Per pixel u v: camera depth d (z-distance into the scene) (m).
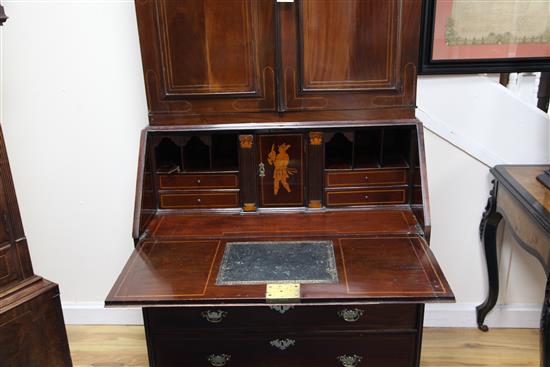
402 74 1.67
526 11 1.83
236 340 1.67
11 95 2.04
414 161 1.76
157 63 1.67
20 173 2.15
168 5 1.61
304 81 1.68
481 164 2.06
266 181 1.82
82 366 2.13
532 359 2.10
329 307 1.60
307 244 1.65
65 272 2.31
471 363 2.08
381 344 1.65
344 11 1.60
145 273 1.53
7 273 1.50
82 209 2.21
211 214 1.84
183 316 1.63
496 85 1.95
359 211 1.83
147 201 1.77
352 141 1.76
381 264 1.53
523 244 1.70
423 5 1.83
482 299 2.27
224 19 1.62
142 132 1.74
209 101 1.71
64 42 1.96
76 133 2.09
